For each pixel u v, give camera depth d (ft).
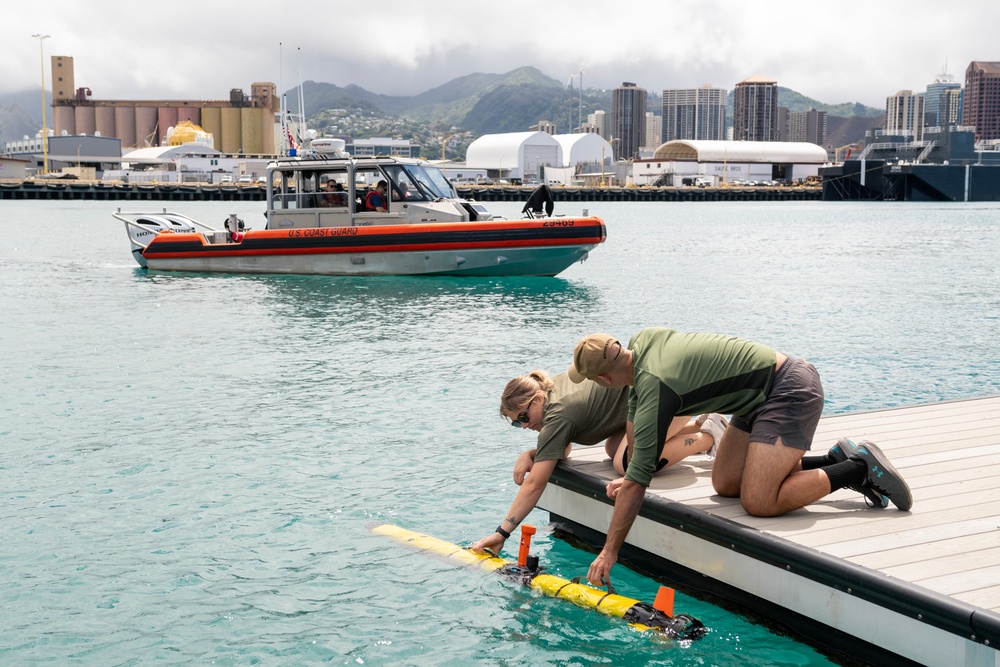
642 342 13.26
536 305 50.75
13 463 21.21
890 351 35.86
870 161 401.29
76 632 13.23
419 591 14.57
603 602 13.85
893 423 19.61
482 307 49.93
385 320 45.01
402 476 20.30
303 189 67.05
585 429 15.44
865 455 13.78
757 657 12.62
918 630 11.30
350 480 20.02
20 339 39.22
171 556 15.93
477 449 22.36
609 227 163.73
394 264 65.00
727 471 14.52
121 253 92.99
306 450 22.25
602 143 636.89
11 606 14.03
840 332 40.73
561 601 14.17
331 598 14.34
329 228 65.77
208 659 12.50
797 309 48.75
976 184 384.27
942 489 15.12
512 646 12.87
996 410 20.72
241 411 26.20
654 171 552.82
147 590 14.61
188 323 44.06
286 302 52.21
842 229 151.53
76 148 611.47
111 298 54.24
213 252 69.36
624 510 13.25
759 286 60.95
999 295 55.11
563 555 16.39
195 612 13.87
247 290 58.29
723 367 13.17
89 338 39.50
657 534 15.08
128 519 17.67
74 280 65.05
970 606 10.77
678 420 16.26
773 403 13.65
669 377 12.82
